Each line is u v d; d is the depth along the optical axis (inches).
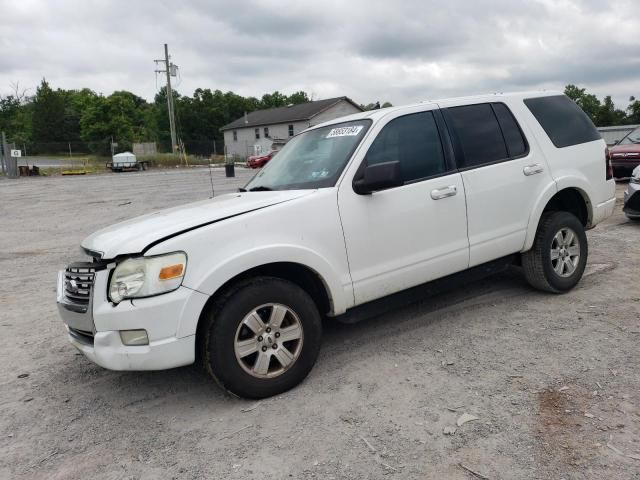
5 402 150.6
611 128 1011.3
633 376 139.0
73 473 115.1
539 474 103.3
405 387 141.6
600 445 111.0
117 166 1592.0
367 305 160.9
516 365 149.9
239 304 134.3
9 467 118.7
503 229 186.1
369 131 164.4
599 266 243.6
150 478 111.3
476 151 183.6
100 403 147.0
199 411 138.3
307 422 128.1
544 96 213.2
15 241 428.5
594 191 213.3
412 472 106.7
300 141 191.5
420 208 165.6
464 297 211.6
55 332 207.0
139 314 126.3
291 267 149.6
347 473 107.8
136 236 134.5
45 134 3189.0
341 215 151.6
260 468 111.7
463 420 123.6
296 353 143.9
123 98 2923.2
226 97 3912.4
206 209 150.8
